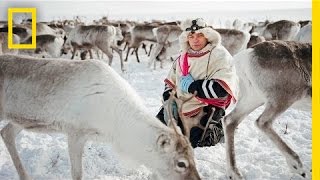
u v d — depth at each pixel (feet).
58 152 14.97
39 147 15.66
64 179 13.10
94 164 14.01
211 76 11.30
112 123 10.87
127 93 11.07
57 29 67.41
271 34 55.16
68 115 11.16
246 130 18.17
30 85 11.67
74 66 11.55
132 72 38.91
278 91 12.91
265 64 12.92
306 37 35.22
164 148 9.78
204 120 11.41
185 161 9.61
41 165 13.92
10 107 12.05
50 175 13.30
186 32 11.53
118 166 13.85
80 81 11.18
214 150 15.35
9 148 12.62
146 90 28.96
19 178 12.65
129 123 10.58
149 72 38.99
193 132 11.28
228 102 11.46
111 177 13.07
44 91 11.43
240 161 14.42
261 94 13.15
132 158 10.59
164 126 10.25
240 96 13.46
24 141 16.56
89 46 45.47
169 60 48.37
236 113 13.42
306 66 12.95
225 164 14.15
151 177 12.10
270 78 12.90
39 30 58.95
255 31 67.62
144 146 10.16
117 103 10.86
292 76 12.84
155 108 22.54
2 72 12.10
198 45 11.41
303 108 13.99
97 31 43.96
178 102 11.49
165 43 43.75
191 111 11.32
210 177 13.14
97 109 10.94
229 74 11.17
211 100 11.18
